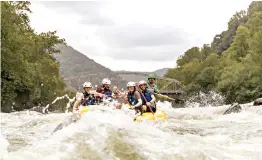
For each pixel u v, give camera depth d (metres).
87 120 7.78
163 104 24.66
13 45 41.59
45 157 5.84
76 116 8.70
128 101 11.23
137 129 7.64
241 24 106.00
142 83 11.89
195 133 10.25
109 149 6.29
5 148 7.32
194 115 17.39
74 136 6.88
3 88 40.25
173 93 97.56
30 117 15.88
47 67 58.97
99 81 118.62
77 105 10.41
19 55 42.06
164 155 6.19
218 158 6.32
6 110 41.94
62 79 70.12
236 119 14.56
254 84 58.59
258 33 58.44
